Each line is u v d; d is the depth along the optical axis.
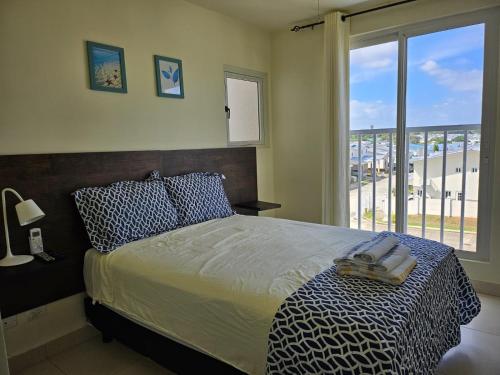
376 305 1.21
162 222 2.30
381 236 1.82
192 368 1.56
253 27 3.49
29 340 1.98
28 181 1.94
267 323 1.26
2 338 1.00
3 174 1.85
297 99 3.59
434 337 1.51
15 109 1.92
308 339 1.15
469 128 2.75
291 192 3.76
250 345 1.31
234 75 3.35
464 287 1.96
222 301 1.40
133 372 1.89
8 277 1.63
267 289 1.37
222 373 1.44
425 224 3.09
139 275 1.73
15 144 1.93
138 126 2.55
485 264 2.69
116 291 1.88
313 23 3.36
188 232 2.29
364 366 1.05
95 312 2.08
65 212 2.10
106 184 2.31
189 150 2.89
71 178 2.13
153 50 2.62
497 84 2.56
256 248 1.90
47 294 2.04
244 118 3.52
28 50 1.96
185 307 1.53
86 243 2.19
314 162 3.55
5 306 1.88
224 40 3.20
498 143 2.55
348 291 1.32
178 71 2.81
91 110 2.27
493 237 2.63
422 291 1.36
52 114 2.08
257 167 3.70
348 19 3.11
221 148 3.17
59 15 2.09
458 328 1.89
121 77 2.42
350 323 1.12
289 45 3.57
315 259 1.69
